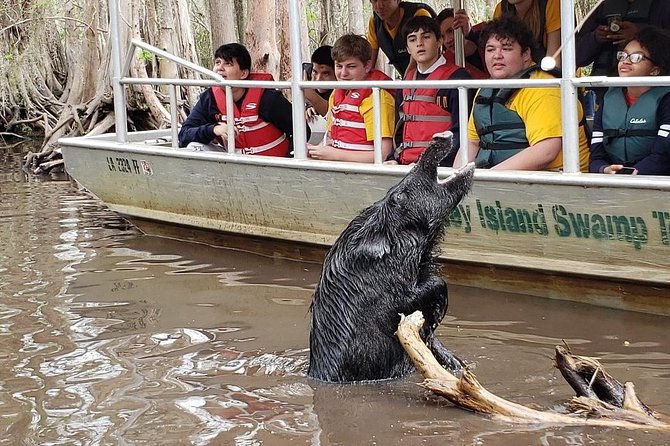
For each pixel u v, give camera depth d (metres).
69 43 23.52
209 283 7.15
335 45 7.68
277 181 7.71
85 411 4.54
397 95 7.44
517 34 6.59
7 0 22.27
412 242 4.77
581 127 6.78
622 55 6.19
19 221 10.26
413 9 8.67
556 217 6.20
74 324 6.10
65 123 18.12
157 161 8.77
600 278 6.16
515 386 4.67
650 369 4.88
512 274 6.64
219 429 4.23
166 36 17.59
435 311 4.91
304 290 6.84
